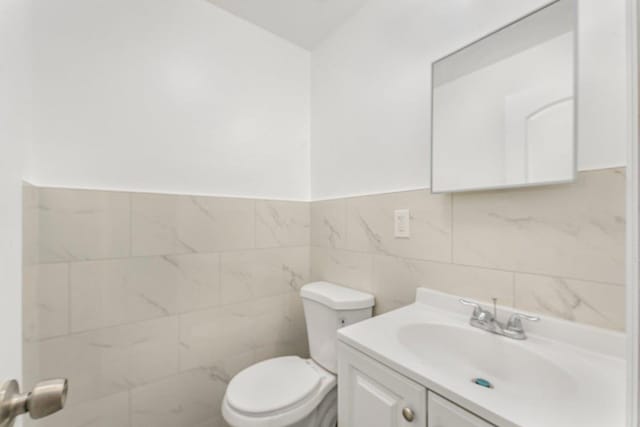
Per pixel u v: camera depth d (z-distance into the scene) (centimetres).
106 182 115
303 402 108
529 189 85
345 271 150
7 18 45
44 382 37
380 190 132
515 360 78
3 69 42
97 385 111
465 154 99
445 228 106
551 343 78
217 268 142
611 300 70
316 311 137
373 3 137
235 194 150
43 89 103
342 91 155
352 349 83
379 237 132
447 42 107
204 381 137
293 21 154
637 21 33
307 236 176
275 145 165
